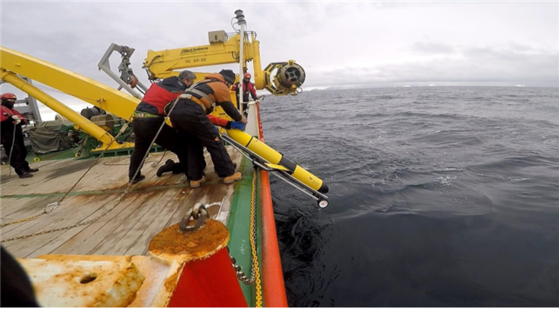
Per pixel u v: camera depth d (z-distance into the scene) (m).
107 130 6.21
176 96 3.43
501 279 2.64
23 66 4.78
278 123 17.09
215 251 1.00
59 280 0.74
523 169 5.63
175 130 3.63
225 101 3.34
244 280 1.52
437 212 3.87
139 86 7.39
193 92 3.16
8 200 3.69
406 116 16.31
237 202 3.06
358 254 3.14
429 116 15.53
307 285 2.74
